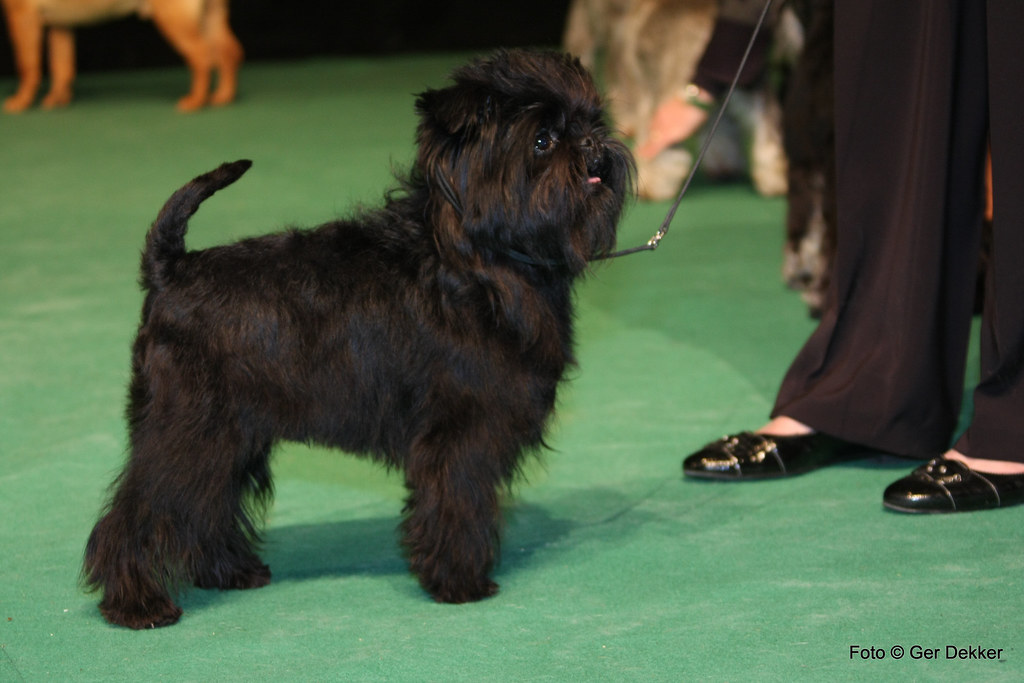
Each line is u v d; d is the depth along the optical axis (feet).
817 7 20.26
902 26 13.43
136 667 9.97
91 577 10.91
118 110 46.39
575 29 33.04
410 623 10.75
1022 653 9.73
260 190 32.32
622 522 13.23
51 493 14.24
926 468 13.24
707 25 29.68
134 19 58.90
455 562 11.08
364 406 10.91
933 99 13.08
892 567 11.60
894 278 13.93
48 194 32.76
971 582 11.15
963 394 15.81
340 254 10.96
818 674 9.50
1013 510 12.98
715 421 16.52
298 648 10.27
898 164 13.84
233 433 10.66
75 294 23.57
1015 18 11.98
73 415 16.98
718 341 20.03
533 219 10.43
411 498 11.26
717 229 27.76
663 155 30.81
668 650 10.02
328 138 40.06
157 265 10.64
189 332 10.55
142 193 32.60
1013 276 12.53
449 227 10.56
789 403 14.88
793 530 12.76
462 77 10.65
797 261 22.54
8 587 11.68
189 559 11.15
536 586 11.56
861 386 14.33
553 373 11.16
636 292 23.03
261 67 59.36
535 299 10.91
